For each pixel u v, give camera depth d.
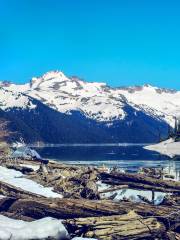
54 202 37.66
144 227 33.50
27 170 62.38
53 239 30.02
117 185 58.03
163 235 34.09
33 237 29.28
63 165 71.38
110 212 36.53
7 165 64.12
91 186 49.00
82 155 195.25
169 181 57.06
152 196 50.34
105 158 163.75
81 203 37.09
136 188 57.19
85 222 33.09
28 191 44.50
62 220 33.47
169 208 37.91
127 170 95.88
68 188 50.62
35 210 37.81
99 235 32.31
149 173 71.25
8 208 39.28
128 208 36.91
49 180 53.50
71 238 31.94
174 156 184.38
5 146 91.06
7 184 44.25
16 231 28.94
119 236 32.66
